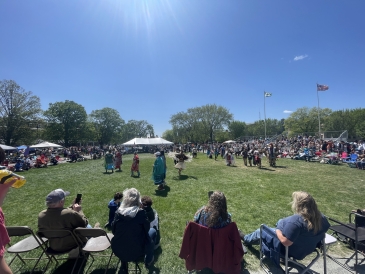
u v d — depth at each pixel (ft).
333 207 20.03
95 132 187.21
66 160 83.87
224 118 188.65
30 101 126.41
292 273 10.36
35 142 137.08
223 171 43.96
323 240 9.57
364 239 10.45
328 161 53.78
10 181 4.31
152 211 12.40
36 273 10.64
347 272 10.46
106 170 47.37
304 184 30.09
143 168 53.01
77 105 163.94
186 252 9.12
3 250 4.20
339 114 171.01
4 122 118.83
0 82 116.98
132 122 290.15
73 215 9.78
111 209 16.08
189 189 27.91
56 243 9.93
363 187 28.07
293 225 8.48
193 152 84.48
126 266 10.24
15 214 20.11
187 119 194.49
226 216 9.14
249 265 11.16
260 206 20.39
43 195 27.35
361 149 59.36
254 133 250.57
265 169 46.21
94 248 10.14
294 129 203.72
